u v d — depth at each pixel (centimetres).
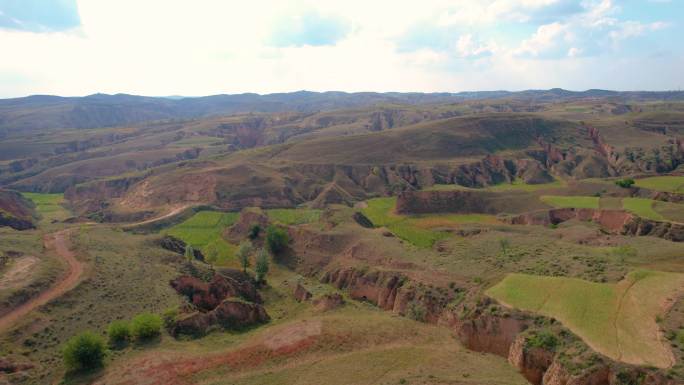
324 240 11225
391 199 17400
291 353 6012
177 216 14950
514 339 5847
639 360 4794
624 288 6119
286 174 19188
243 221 13388
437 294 7562
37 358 6097
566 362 4991
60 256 8862
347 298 8919
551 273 7175
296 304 8644
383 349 5984
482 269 8138
